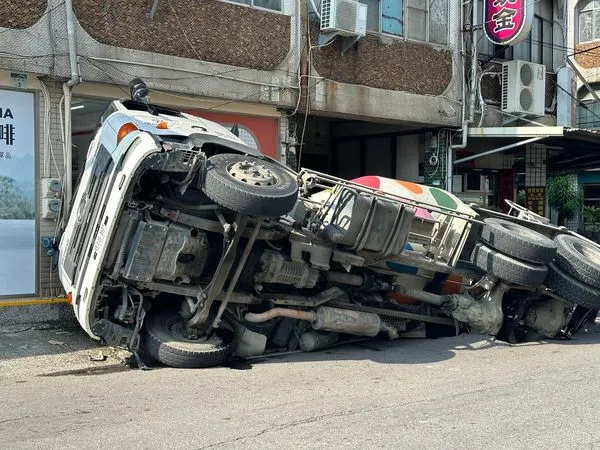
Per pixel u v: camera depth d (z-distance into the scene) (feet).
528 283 28.07
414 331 30.91
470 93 50.11
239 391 20.71
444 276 29.86
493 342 29.60
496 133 49.08
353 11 41.24
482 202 59.41
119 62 32.91
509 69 52.39
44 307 30.73
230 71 36.99
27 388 21.06
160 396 20.02
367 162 54.85
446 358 26.32
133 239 22.81
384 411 18.69
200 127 26.17
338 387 21.40
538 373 23.79
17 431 16.69
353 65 43.27
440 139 49.88
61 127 31.58
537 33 57.52
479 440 16.38
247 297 24.95
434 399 20.02
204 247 23.80
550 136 47.26
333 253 25.76
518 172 66.18
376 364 25.05
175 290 23.68
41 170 31.17
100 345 27.04
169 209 23.16
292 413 18.35
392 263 28.55
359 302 28.25
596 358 26.76
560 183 87.92
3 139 30.30
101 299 23.54
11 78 30.25
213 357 23.90
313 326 26.55
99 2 32.27
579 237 32.91
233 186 21.72
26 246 30.89
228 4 37.01
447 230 29.17
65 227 30.01
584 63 87.51
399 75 45.80
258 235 24.25
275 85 39.01
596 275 29.09
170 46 34.78
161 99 35.29
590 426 17.62
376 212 25.55
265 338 25.86
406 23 46.29
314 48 41.19
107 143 25.31
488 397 20.33
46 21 30.55
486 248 28.99
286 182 23.25
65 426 17.08
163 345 23.56
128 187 22.35
